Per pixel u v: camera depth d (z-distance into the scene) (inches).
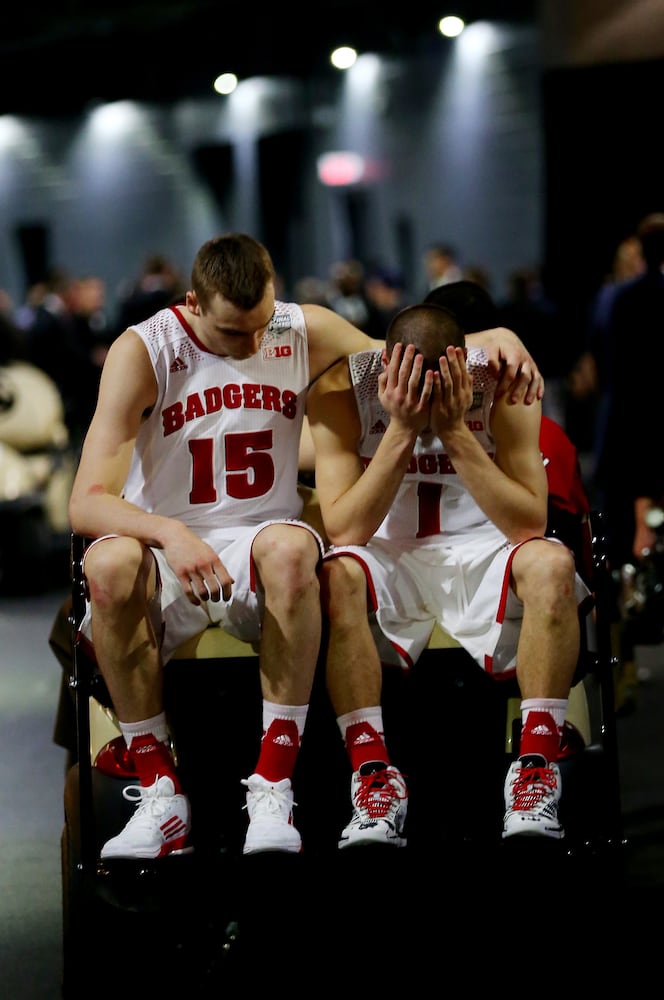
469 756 531.2
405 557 529.3
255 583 494.3
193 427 526.0
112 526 496.1
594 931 513.7
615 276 1280.8
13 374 1440.7
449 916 560.4
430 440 535.2
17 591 1413.6
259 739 524.4
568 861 480.1
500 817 529.3
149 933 510.0
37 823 727.7
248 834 476.1
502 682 521.7
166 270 1839.3
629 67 1761.8
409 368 502.3
